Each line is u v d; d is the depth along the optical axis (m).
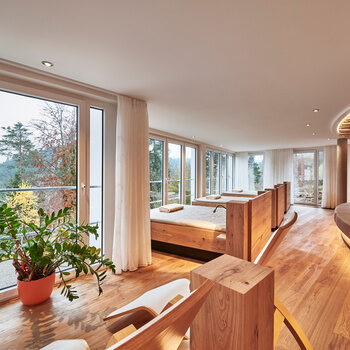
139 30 1.57
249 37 1.66
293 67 2.13
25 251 2.05
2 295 2.13
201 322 0.50
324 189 7.78
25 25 1.52
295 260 3.14
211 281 0.46
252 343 0.46
